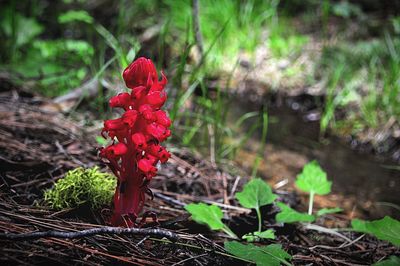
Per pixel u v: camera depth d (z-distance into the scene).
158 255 0.85
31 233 0.78
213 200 1.08
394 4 2.19
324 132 1.49
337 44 1.91
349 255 0.94
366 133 1.49
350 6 2.12
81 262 0.79
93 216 0.91
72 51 1.67
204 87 1.36
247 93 1.66
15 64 1.57
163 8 2.09
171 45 1.81
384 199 1.23
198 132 1.39
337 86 1.67
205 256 0.87
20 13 2.00
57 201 0.92
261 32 1.97
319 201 1.20
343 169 1.34
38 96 1.40
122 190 0.84
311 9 2.22
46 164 1.05
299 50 1.86
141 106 0.80
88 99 1.40
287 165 1.33
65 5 2.15
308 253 0.93
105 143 1.16
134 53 1.29
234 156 1.33
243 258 0.83
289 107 1.62
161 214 0.99
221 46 1.79
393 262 0.84
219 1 1.93
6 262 0.76
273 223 0.99
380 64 1.71
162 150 0.83
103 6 2.13
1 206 0.88
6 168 1.02
